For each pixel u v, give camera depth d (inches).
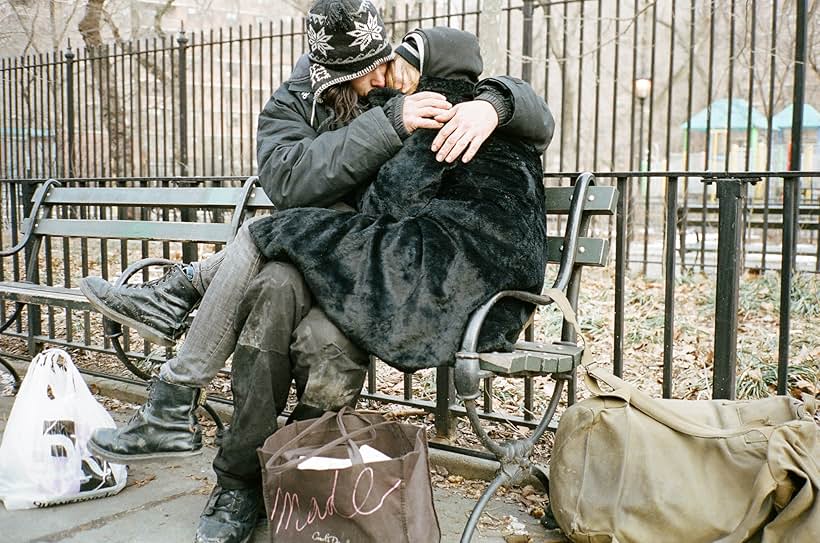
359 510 72.0
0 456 104.0
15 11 531.2
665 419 86.7
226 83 732.0
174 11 699.4
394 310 82.4
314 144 94.0
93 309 127.7
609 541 83.6
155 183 358.3
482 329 86.1
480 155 92.7
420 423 137.9
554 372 87.3
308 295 85.9
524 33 279.1
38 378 105.3
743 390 145.5
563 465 88.4
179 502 105.3
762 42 667.4
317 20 95.5
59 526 97.3
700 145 950.4
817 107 781.9
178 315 100.9
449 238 85.6
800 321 192.7
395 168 91.8
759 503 78.2
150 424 90.8
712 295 222.7
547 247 97.1
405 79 100.1
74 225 167.2
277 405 88.4
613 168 258.7
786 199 104.0
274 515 76.9
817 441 81.9
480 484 113.2
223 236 139.6
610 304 219.6
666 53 934.4
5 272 293.9
